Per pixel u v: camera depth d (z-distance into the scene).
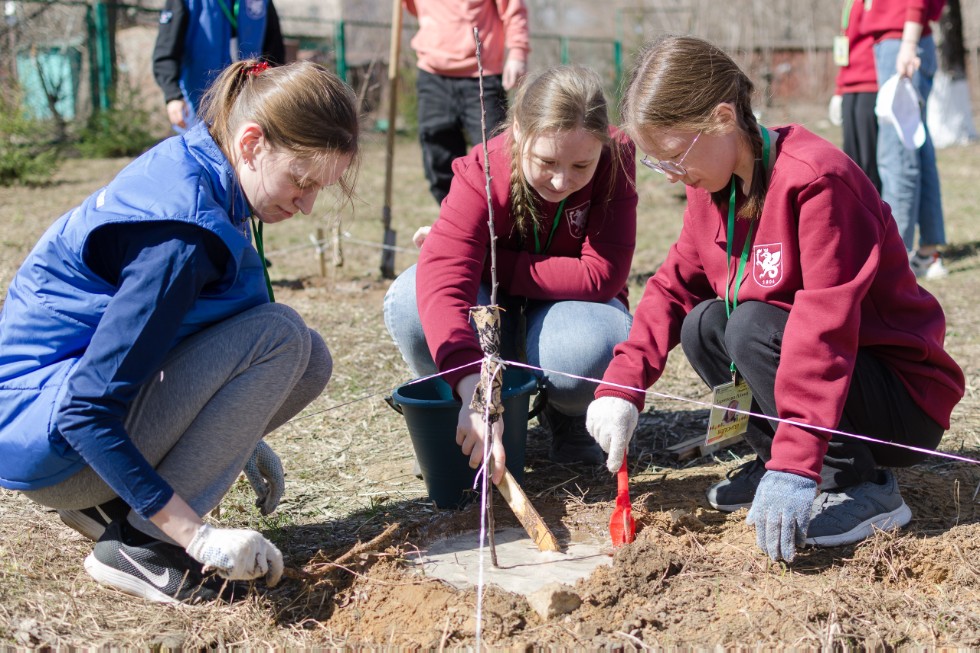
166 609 2.28
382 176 11.57
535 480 3.08
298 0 18.77
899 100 5.19
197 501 2.30
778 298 2.49
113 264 2.15
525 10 5.52
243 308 2.35
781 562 2.42
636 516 2.67
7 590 2.31
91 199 2.21
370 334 4.76
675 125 2.28
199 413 2.29
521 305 3.20
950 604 2.26
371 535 2.71
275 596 2.36
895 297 2.52
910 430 2.57
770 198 2.40
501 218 2.98
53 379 2.16
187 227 2.09
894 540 2.47
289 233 7.85
